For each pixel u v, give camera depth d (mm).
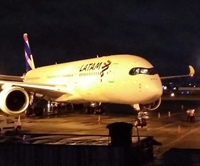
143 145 14656
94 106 42250
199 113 43906
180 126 29469
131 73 26938
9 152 13188
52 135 17609
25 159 13086
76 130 27016
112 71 28375
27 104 27469
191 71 40781
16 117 37594
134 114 41875
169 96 115562
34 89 32875
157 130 26672
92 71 30781
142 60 27859
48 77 38750
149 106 28891
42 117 38656
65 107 52125
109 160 12758
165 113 44438
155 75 26984
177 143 20547
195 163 12531
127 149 13172
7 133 25188
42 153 13008
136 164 13781
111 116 39156
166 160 13086
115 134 13945
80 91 32406
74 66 34562
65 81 34469
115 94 28297
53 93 34156
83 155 12859
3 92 26812
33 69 47594
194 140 21688
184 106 61375
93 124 31234
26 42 52625
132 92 26750
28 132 25812
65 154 12922
